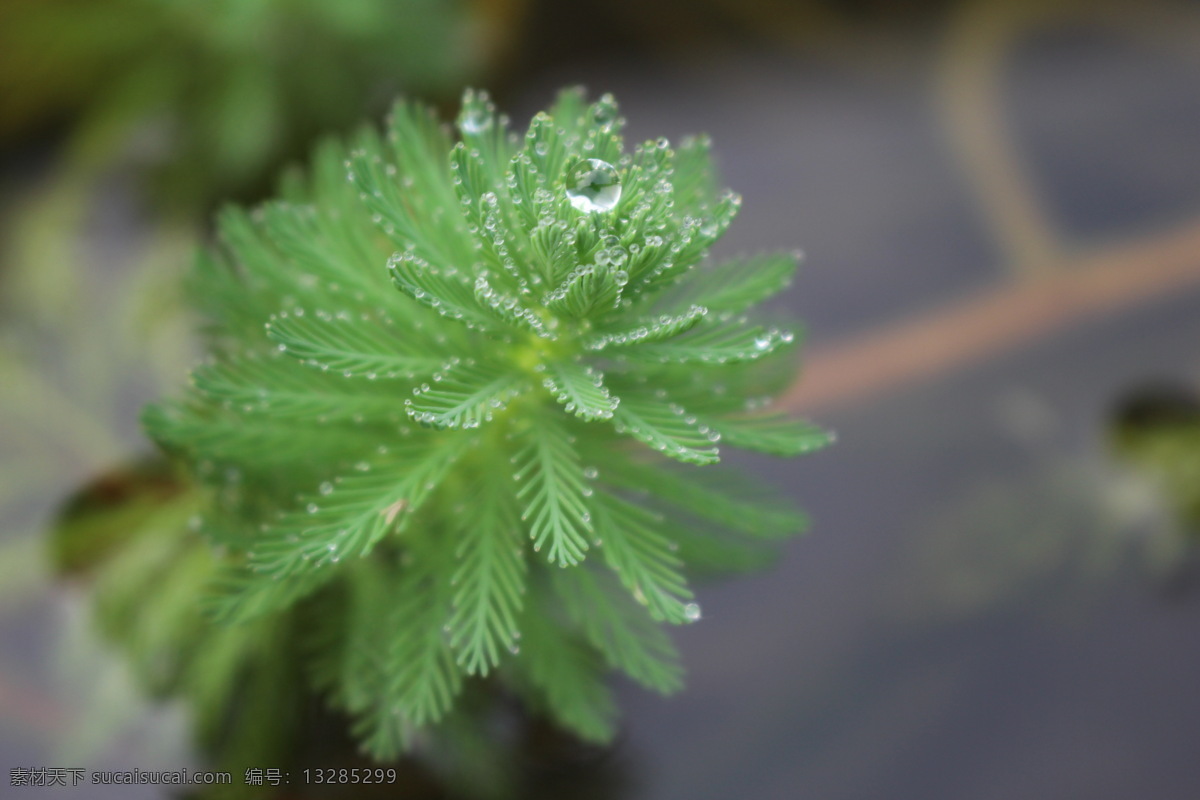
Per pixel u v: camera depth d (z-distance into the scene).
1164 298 0.37
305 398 0.31
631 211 0.31
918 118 0.39
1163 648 0.34
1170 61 0.41
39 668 0.34
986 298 0.37
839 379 0.36
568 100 0.32
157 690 0.33
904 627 0.35
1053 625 0.35
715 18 0.42
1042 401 0.36
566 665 0.32
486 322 0.31
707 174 0.32
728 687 0.34
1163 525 0.35
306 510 0.31
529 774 0.34
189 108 0.37
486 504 0.31
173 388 0.35
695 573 0.34
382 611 0.32
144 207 0.37
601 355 0.31
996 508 0.35
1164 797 0.34
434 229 0.32
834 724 0.34
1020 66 0.41
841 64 0.41
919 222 0.38
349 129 0.38
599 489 0.31
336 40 0.38
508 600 0.32
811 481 0.36
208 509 0.32
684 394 0.32
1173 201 0.38
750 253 0.37
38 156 0.37
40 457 0.35
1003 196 0.38
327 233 0.32
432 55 0.38
